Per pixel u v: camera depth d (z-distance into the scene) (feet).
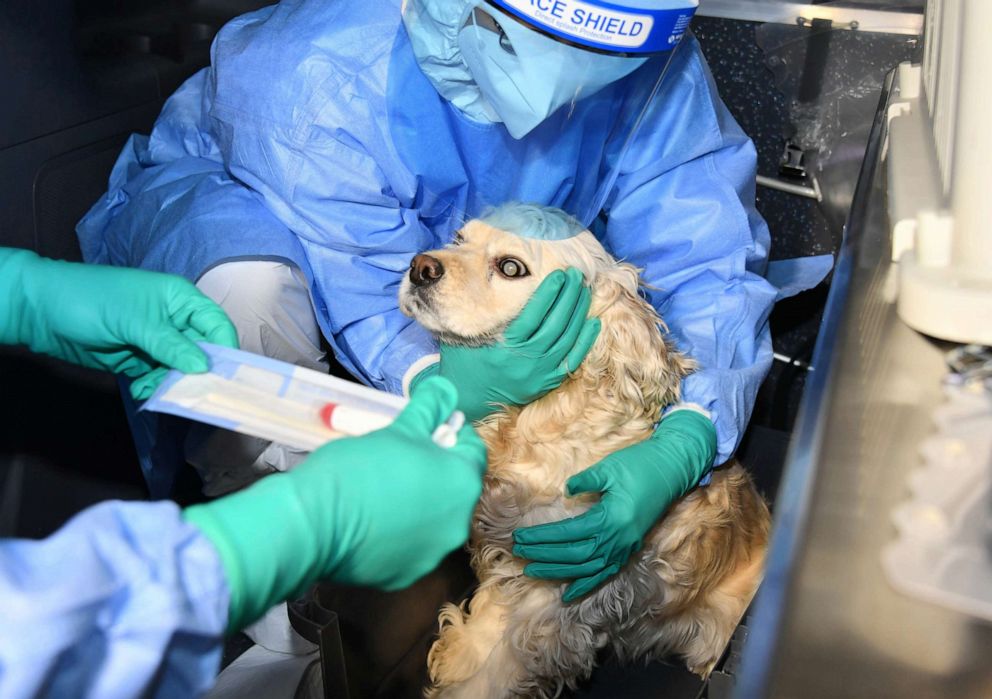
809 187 5.33
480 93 3.85
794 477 1.66
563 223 4.11
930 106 2.72
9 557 1.34
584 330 4.06
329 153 4.10
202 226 4.31
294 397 2.28
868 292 2.16
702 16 5.16
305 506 1.72
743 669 1.38
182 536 1.52
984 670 1.58
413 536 1.95
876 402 1.87
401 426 2.08
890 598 1.57
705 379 4.32
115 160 4.88
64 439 4.57
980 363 1.86
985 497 1.63
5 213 4.18
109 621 1.39
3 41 4.01
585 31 3.17
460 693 4.50
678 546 4.49
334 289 4.40
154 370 3.05
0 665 1.25
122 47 4.70
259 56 4.11
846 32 4.91
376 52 4.03
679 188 4.46
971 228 1.83
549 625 4.43
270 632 3.91
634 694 4.63
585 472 3.78
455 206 4.50
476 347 4.09
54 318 2.88
